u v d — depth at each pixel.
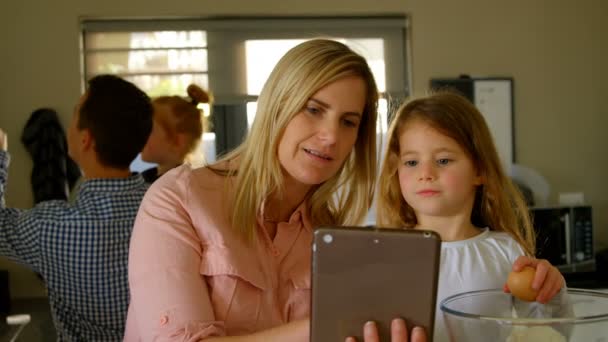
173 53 3.04
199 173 1.01
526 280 0.87
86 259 1.49
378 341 0.69
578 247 2.83
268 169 0.96
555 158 3.29
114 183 1.53
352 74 0.93
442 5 3.20
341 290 0.70
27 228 1.50
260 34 3.09
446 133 1.21
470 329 0.69
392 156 1.30
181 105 2.18
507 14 3.25
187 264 0.92
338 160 0.95
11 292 2.89
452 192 1.21
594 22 3.31
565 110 3.29
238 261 0.95
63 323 1.53
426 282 0.69
